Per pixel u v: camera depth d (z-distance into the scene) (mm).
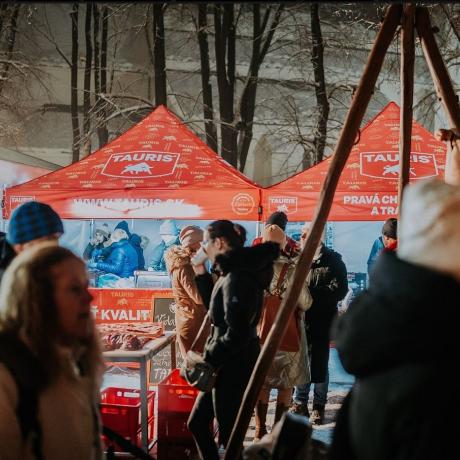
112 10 22750
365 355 1398
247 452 2498
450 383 1303
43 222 2973
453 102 3135
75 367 2000
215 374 3756
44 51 24078
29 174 11188
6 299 1861
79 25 24344
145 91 24297
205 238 4059
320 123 21156
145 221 9500
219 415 3820
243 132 22188
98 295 7168
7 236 3072
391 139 8117
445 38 20312
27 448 1785
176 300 5602
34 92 23969
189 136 8211
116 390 5164
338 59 23734
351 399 1588
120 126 23188
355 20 22516
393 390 1346
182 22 24156
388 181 7648
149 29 23859
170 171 7703
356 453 1453
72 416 1849
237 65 24344
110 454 2756
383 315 1384
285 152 24172
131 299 7133
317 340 6109
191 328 5516
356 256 10023
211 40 24156
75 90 22984
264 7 22891
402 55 3189
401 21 3092
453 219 1466
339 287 6129
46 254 1897
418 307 1339
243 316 3650
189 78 24391
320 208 3045
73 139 22875
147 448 4660
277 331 3104
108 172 7746
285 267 5277
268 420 6223
